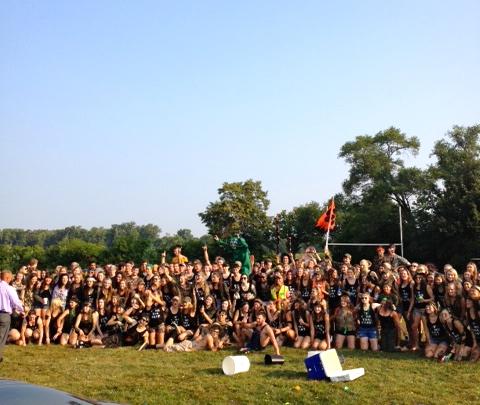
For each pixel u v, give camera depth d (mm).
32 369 11305
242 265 19797
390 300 13117
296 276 15734
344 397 9000
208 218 74188
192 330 14375
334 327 13812
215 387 9688
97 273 16156
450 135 59156
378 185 63562
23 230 188625
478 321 11727
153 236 169000
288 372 10805
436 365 11273
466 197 53125
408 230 59156
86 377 10531
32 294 15172
